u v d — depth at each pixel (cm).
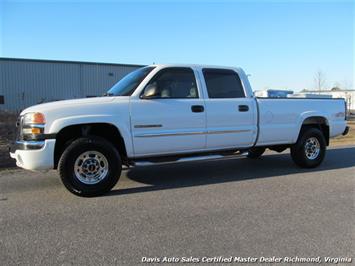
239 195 565
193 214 472
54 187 619
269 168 788
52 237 396
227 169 777
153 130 598
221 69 677
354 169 783
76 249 365
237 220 449
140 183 647
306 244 376
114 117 567
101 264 333
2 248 368
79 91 3494
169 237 395
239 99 683
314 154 793
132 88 603
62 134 565
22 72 3247
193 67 649
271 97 737
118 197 556
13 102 3225
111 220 450
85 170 556
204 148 652
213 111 650
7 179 683
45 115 534
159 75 612
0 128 1511
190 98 636
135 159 606
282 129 733
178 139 620
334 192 585
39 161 532
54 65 3372
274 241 384
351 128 2144
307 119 779
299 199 543
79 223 441
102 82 3597
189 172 744
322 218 457
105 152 561
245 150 717
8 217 464
